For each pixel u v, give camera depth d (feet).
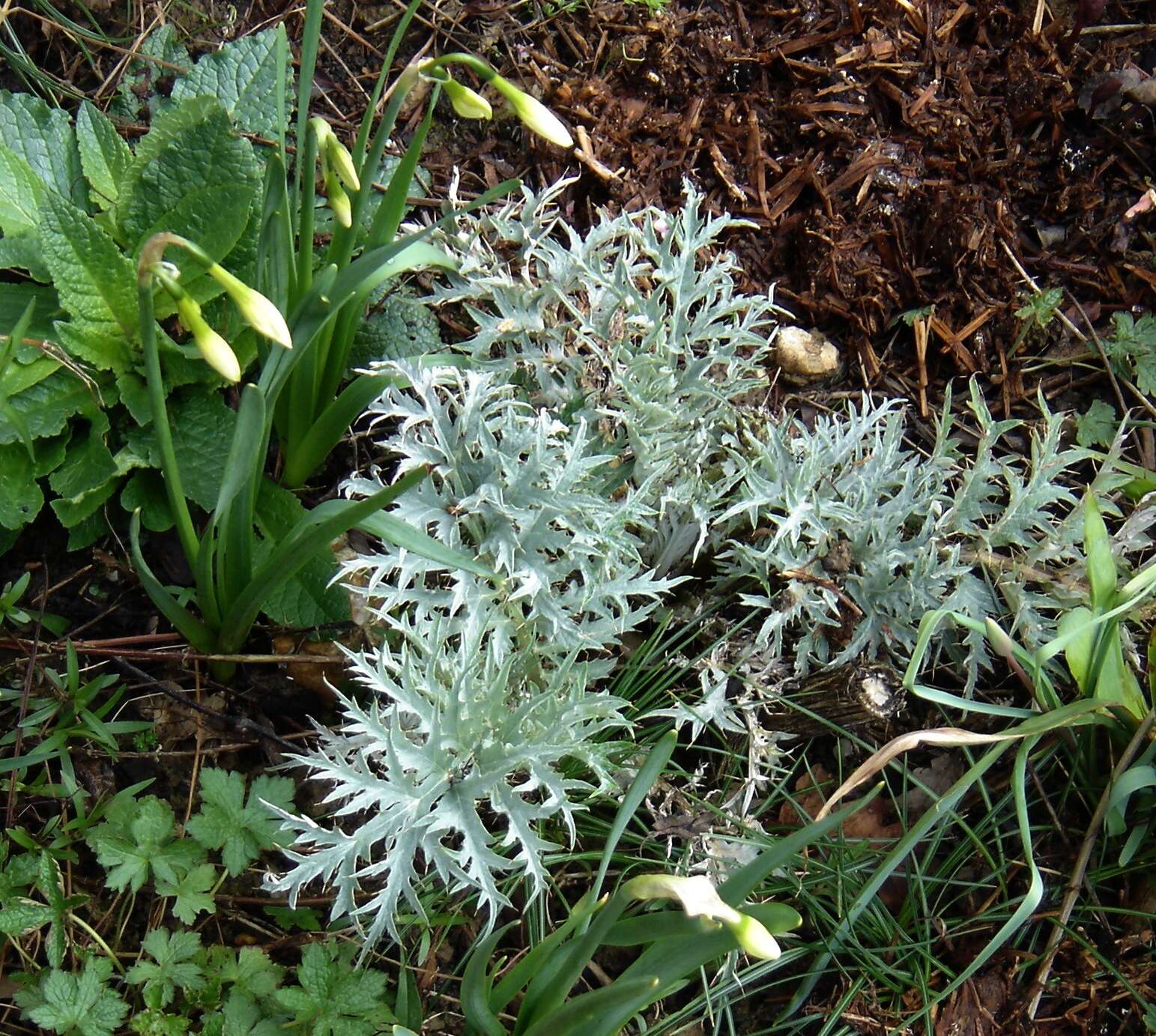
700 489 2.77
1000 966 2.66
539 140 3.17
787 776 2.72
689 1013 2.58
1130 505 3.01
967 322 3.16
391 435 2.96
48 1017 2.34
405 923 2.58
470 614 2.57
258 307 2.10
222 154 2.74
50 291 2.79
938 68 3.28
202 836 2.50
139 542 2.83
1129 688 2.66
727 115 3.23
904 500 2.82
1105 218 3.22
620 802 2.67
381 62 3.21
